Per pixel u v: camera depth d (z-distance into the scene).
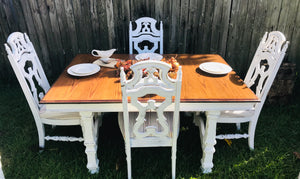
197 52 3.16
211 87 1.68
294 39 3.02
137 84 1.38
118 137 2.27
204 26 3.00
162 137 1.63
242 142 2.21
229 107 1.59
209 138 1.75
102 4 2.87
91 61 2.17
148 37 2.60
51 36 3.06
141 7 2.89
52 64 3.24
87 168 1.92
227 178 1.84
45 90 2.13
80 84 1.72
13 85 3.20
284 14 2.89
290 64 2.65
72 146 2.15
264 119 2.51
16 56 1.72
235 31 3.01
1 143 2.20
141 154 2.07
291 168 1.92
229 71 1.89
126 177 1.85
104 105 1.56
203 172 1.89
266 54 1.89
